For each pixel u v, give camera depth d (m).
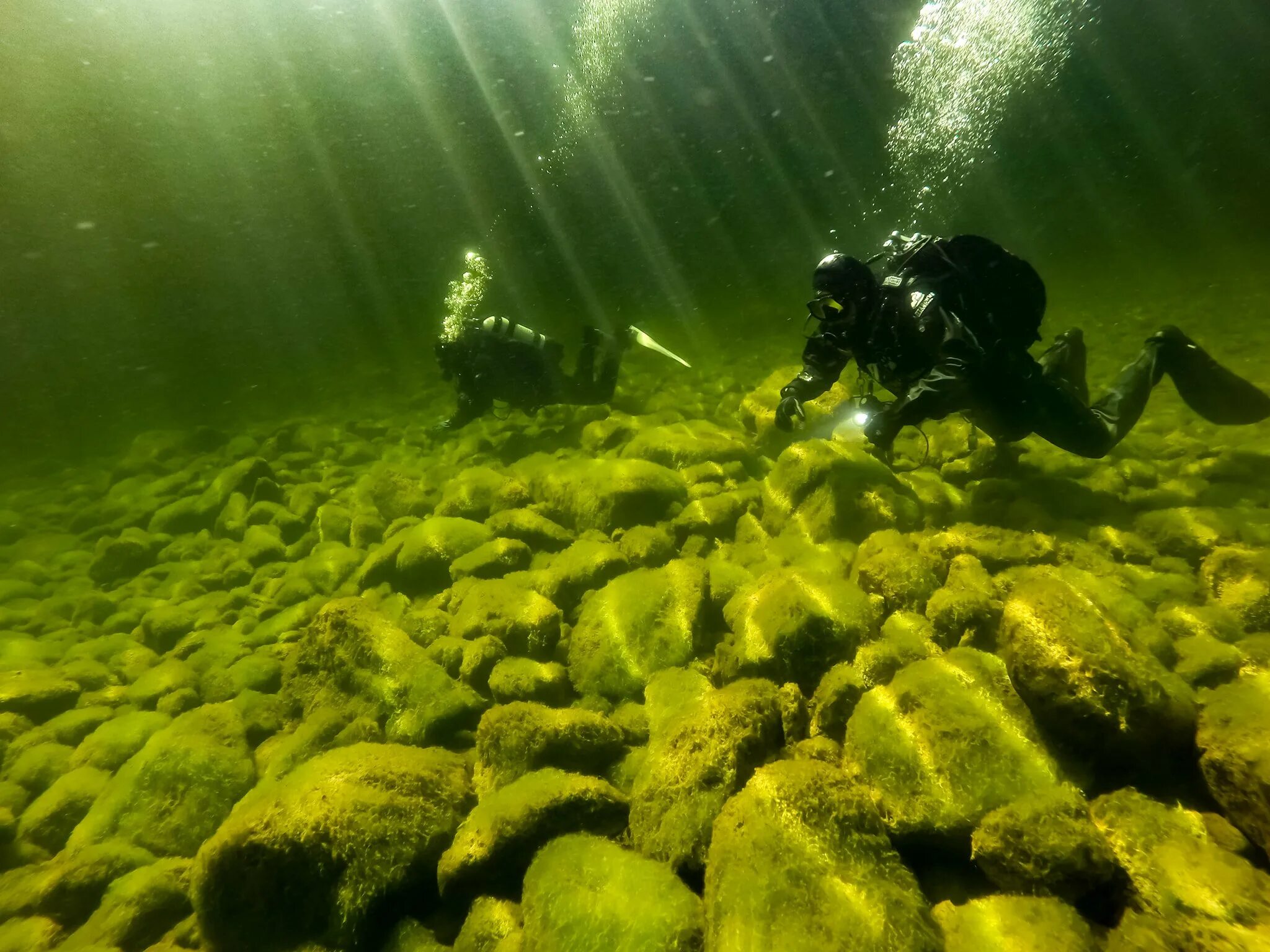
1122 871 1.03
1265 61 19.86
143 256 24.16
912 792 1.20
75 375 12.41
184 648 2.43
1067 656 1.21
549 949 1.07
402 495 3.33
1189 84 20.86
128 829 1.59
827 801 1.16
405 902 1.30
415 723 1.72
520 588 2.17
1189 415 3.06
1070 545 1.94
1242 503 2.20
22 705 2.16
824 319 2.26
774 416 3.33
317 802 1.33
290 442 4.89
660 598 1.92
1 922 1.44
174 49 19.03
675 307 10.36
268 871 1.29
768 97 21.80
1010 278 2.17
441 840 1.34
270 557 3.14
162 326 17.47
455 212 27.44
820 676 1.58
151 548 3.46
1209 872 0.97
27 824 1.68
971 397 2.12
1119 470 2.50
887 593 1.79
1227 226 9.32
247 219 25.52
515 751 1.48
